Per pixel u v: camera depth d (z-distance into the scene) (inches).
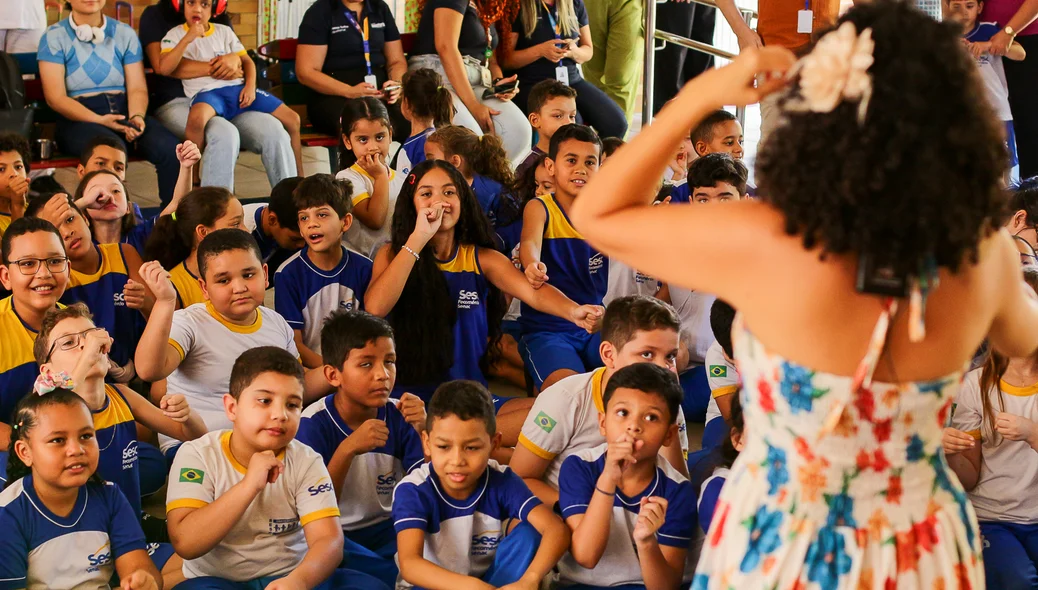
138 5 276.7
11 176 143.7
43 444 82.7
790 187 44.6
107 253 132.8
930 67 43.0
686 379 137.7
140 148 192.1
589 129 144.9
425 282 127.5
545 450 101.5
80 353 98.4
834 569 48.8
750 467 51.3
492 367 146.2
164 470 113.8
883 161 42.7
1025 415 97.0
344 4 209.9
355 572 93.2
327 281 132.4
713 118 169.5
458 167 162.9
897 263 44.2
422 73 188.7
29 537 84.3
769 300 46.9
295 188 141.3
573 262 144.2
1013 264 48.9
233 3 283.3
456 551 90.5
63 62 186.7
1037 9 192.2
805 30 175.9
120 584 85.4
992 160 44.1
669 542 89.2
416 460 104.9
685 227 47.5
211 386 117.3
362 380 101.4
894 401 47.4
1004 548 96.3
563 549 88.5
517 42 227.1
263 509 90.7
